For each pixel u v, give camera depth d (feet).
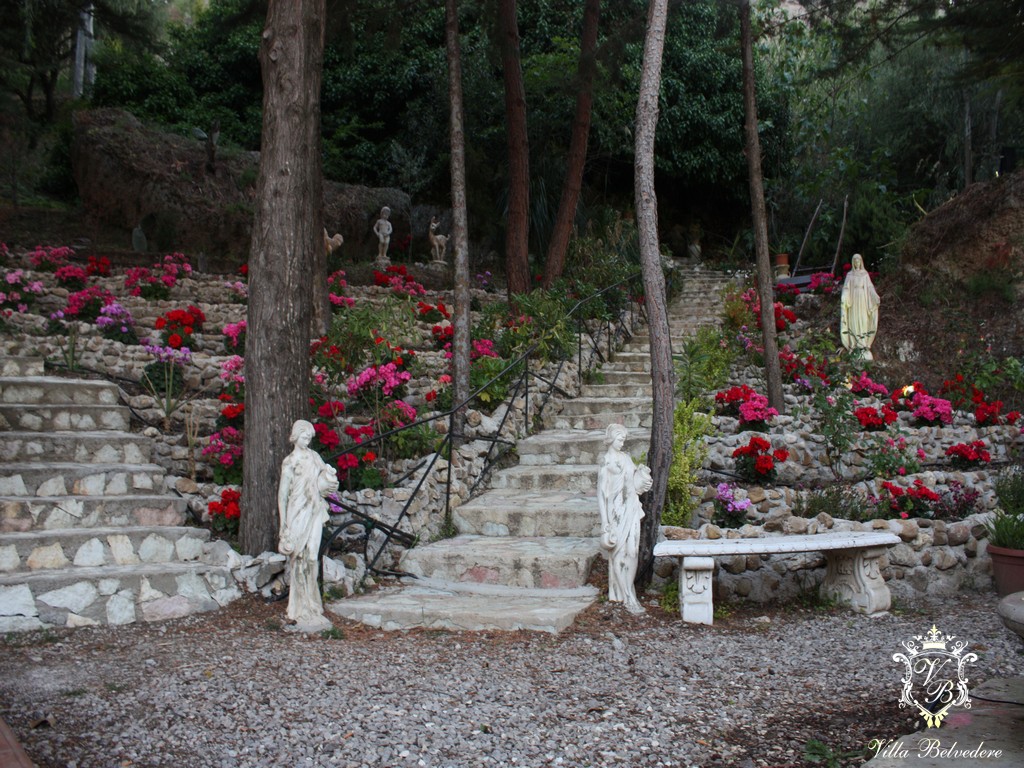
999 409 33.14
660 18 22.43
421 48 66.03
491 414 30.76
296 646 17.24
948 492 25.73
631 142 64.34
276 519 21.67
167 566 19.76
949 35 39.19
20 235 51.08
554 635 18.21
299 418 22.04
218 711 13.20
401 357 31.19
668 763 11.62
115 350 29.81
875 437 28.40
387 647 17.40
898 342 43.57
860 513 23.53
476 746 12.13
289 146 22.03
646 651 17.13
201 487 23.11
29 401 24.49
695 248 69.00
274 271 21.80
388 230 55.52
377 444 26.20
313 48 22.59
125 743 11.88
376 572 22.20
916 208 62.23
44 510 19.97
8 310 31.73
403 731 12.60
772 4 43.91
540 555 21.80
